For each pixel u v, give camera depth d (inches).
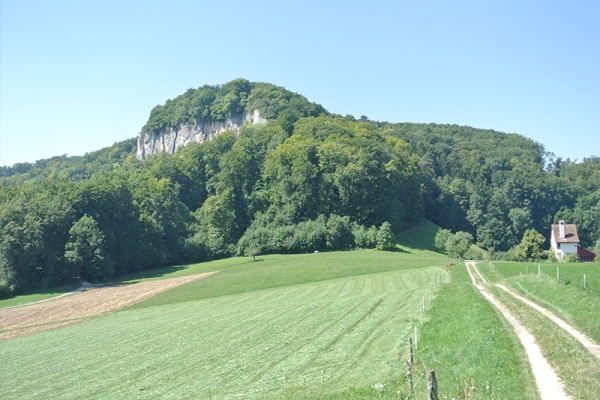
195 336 1553.9
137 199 5000.0
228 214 5034.5
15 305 2881.4
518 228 5541.3
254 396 901.8
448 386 721.0
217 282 3053.6
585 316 989.2
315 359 1111.6
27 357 1556.3
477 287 1777.8
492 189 6038.4
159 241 4662.9
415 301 1715.1
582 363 721.0
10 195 4212.6
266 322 1643.7
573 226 4377.5
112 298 2817.4
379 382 831.1
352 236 4542.3
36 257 3479.3
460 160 7140.8
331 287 2475.4
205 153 6397.6
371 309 1669.5
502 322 1050.7
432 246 4717.0
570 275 1744.6
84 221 3782.0
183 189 6018.7
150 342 1550.2
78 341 1718.8
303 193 4899.1
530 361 768.3
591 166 7490.2
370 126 6752.0
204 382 1055.6
